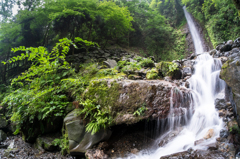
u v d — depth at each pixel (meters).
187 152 2.54
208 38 13.78
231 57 2.67
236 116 2.62
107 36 11.52
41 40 10.59
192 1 15.98
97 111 3.40
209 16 13.88
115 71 5.28
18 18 9.46
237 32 11.20
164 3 20.70
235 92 2.47
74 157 3.40
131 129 3.72
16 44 9.90
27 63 10.33
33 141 4.33
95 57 8.34
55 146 3.85
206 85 4.66
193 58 6.74
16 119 4.34
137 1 15.64
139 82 3.44
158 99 3.22
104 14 9.45
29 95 4.35
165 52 15.50
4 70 10.45
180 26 18.36
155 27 15.53
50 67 4.51
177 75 5.11
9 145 4.31
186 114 3.35
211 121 3.14
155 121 3.47
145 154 3.04
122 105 3.27
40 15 8.89
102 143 3.26
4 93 7.38
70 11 8.11
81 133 3.46
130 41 15.05
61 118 4.20
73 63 7.52
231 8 11.52
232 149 2.35
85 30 11.29
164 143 3.12
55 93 4.52
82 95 3.83
